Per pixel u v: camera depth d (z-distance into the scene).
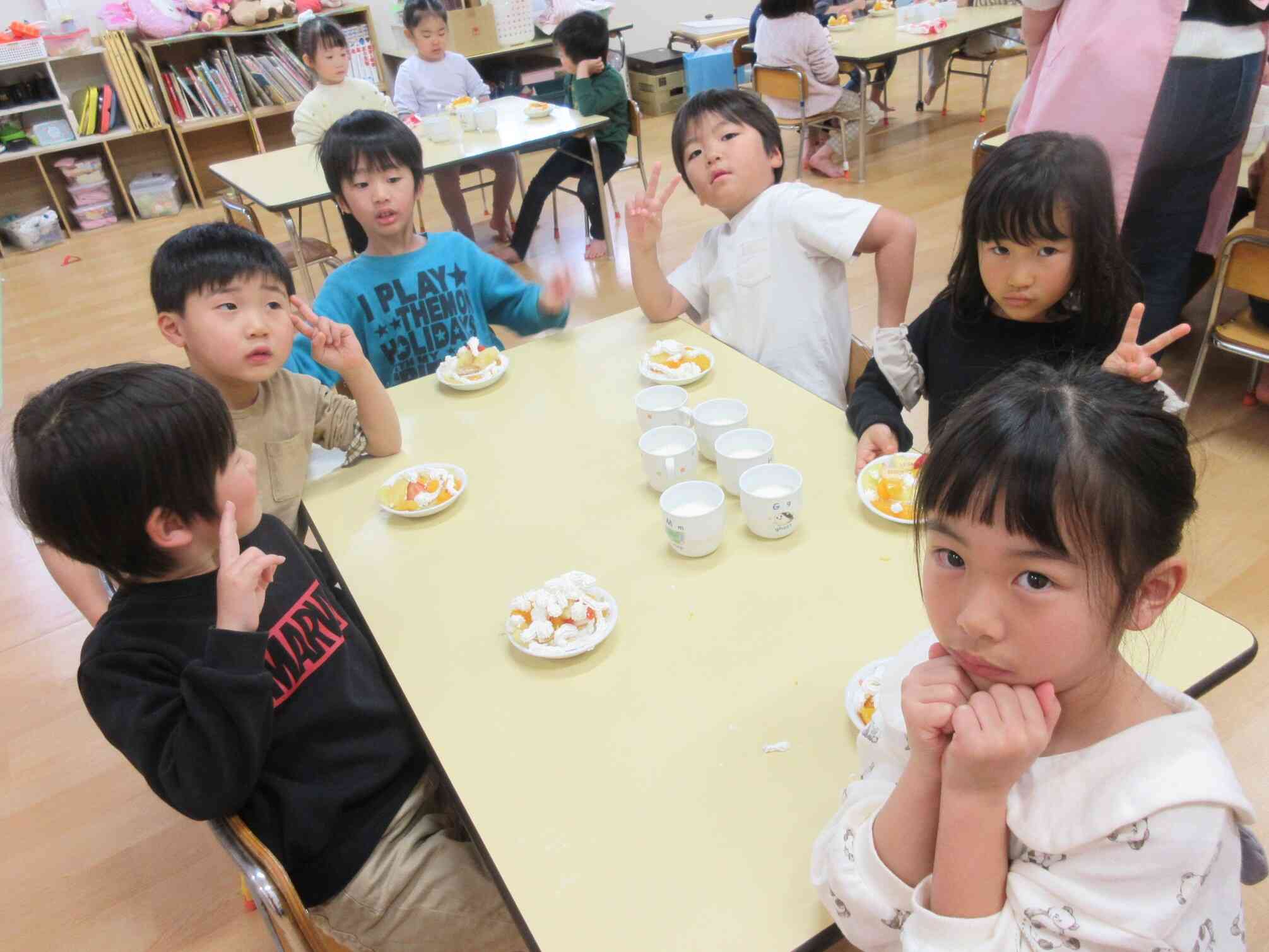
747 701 0.94
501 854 0.81
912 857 0.63
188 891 1.67
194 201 5.78
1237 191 2.46
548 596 1.07
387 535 1.31
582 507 1.31
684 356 1.67
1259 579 1.98
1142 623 0.59
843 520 1.21
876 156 5.09
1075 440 0.53
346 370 1.44
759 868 0.77
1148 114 2.03
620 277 4.07
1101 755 0.58
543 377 1.72
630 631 1.07
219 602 0.90
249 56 5.51
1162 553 0.56
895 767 0.74
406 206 2.01
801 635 1.02
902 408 1.66
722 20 6.48
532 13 5.61
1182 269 2.30
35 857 1.77
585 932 0.74
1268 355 2.11
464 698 1.00
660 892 0.76
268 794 1.04
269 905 0.88
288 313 1.40
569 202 5.25
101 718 0.92
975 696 0.58
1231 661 0.90
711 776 0.87
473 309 2.17
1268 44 2.10
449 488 1.37
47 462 0.85
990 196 1.32
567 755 0.91
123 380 0.88
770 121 1.88
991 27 4.81
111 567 0.93
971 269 1.45
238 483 0.97
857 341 1.77
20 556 2.68
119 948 1.58
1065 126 2.13
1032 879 0.58
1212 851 0.54
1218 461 2.35
